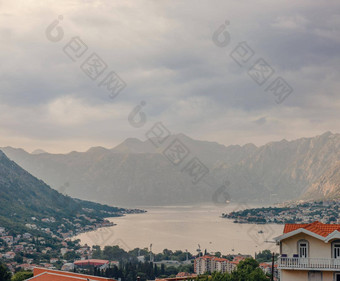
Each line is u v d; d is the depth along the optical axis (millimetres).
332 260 63188
